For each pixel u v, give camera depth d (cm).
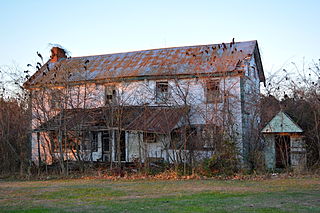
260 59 2383
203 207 798
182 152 1722
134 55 2467
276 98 1833
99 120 1852
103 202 919
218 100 1809
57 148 2084
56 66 2111
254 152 1692
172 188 1199
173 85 2033
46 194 1103
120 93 2111
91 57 2592
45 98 1873
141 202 898
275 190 1096
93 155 2162
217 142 1627
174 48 2439
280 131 1711
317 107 1633
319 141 1644
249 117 1997
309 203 847
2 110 1897
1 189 1251
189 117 1878
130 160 2020
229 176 1513
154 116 1852
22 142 1955
